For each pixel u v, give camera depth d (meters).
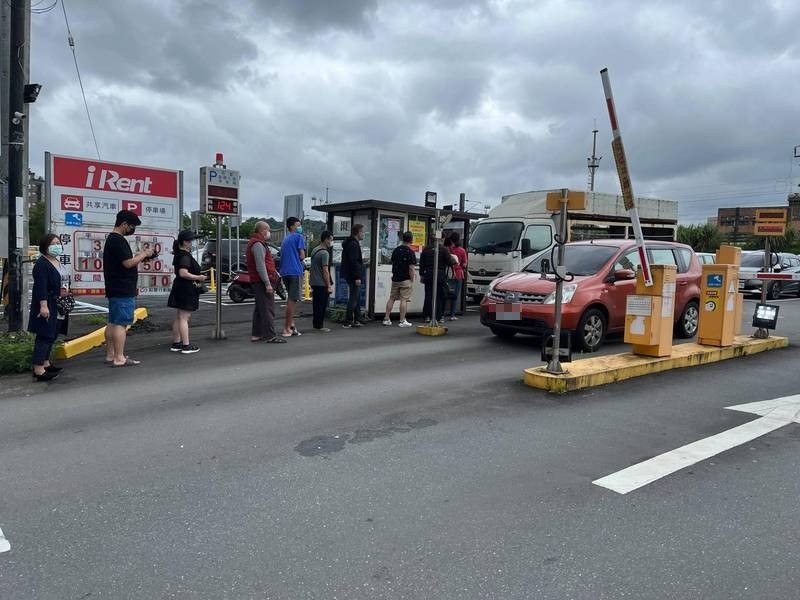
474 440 5.09
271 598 2.91
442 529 3.58
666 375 7.48
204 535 3.50
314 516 3.73
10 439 5.12
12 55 9.15
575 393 6.59
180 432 5.27
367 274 12.62
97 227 11.12
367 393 6.55
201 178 9.77
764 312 9.55
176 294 8.78
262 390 6.69
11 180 9.27
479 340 10.10
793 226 49.62
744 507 3.89
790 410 6.04
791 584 3.04
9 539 3.46
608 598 2.92
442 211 11.77
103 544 3.40
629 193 7.22
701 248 43.00
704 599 2.92
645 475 4.39
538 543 3.42
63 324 7.54
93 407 6.05
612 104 6.73
